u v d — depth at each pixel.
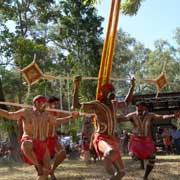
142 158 10.00
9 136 21.81
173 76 51.94
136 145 10.05
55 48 38.03
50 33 34.78
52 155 9.09
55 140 9.09
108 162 7.16
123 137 23.95
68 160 19.16
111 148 7.18
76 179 10.88
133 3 14.21
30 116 7.72
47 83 31.67
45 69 36.44
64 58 37.72
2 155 22.34
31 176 12.05
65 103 31.77
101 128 7.53
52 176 9.13
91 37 34.91
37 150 7.66
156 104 24.38
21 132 8.87
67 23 34.31
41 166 7.68
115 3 8.20
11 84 33.31
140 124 10.07
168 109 24.33
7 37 24.27
